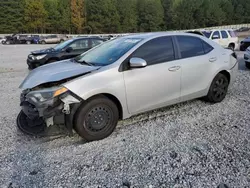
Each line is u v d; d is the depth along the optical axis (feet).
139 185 8.32
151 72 12.57
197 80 14.73
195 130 12.37
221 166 9.22
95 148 10.85
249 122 13.12
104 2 228.84
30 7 206.08
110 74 11.45
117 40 14.51
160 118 14.05
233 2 288.10
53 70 12.17
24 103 11.29
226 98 17.47
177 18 267.18
